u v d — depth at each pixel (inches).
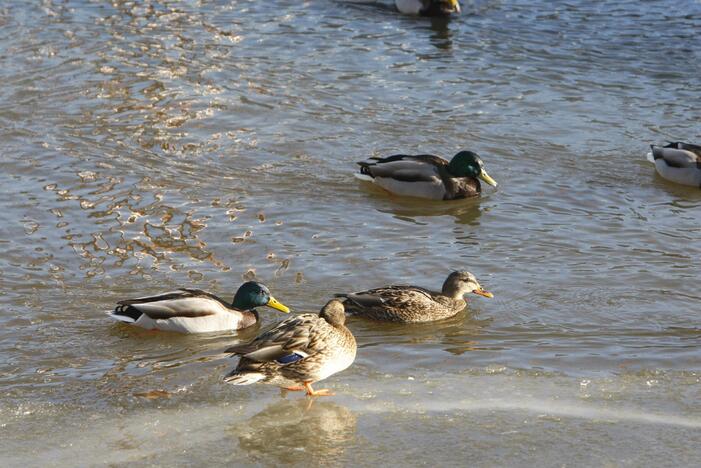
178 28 1123.9
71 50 1044.5
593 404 471.5
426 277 632.4
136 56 1037.2
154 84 967.0
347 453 425.7
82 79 973.2
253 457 422.9
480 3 1224.2
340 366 474.0
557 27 1142.3
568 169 819.4
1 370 508.7
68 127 869.2
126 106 916.0
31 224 690.8
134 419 458.0
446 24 1162.0
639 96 960.3
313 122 897.5
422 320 575.2
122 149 829.8
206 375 505.7
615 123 903.7
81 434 443.8
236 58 1042.7
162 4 1200.8
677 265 645.9
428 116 918.4
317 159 829.8
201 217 713.0
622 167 823.7
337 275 631.8
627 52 1067.9
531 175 809.5
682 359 521.0
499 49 1081.4
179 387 491.8
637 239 691.4
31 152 818.2
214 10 1189.1
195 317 557.9
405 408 467.8
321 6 1212.5
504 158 838.5
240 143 850.8
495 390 487.2
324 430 446.0
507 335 557.0
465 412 463.2
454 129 890.7
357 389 489.1
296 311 583.2
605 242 685.9
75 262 639.1
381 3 1223.5
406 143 863.1
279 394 483.5
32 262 636.7
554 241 688.4
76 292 600.4
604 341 545.6
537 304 594.2
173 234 684.7
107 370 511.8
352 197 768.9
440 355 530.6
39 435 442.9
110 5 1189.1
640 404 471.2
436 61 1051.3
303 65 1031.6
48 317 569.6
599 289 611.5
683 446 430.9
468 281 592.4
